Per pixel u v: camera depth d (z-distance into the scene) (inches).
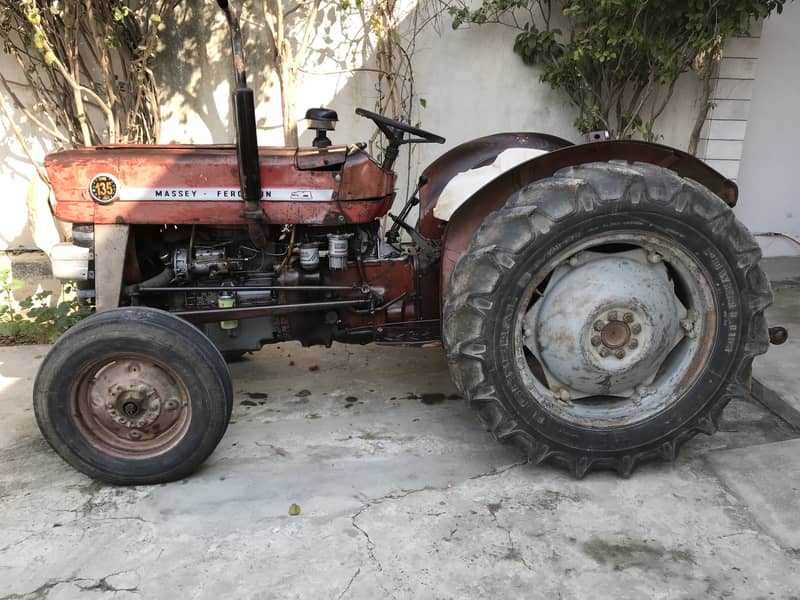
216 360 100.1
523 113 207.0
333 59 199.0
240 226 115.0
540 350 102.4
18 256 197.6
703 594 79.7
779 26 213.8
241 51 99.3
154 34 174.9
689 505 97.3
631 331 100.4
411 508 97.0
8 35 184.7
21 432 122.5
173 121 201.2
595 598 79.2
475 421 124.7
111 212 108.2
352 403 133.3
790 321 168.4
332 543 89.4
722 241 97.7
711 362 102.8
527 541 89.4
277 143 204.5
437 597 79.5
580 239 95.0
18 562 86.2
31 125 196.9
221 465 109.6
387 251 123.9
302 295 119.3
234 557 86.8
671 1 171.8
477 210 104.0
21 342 168.7
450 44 199.3
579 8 180.4
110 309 101.9
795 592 80.0
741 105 204.4
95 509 97.7
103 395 101.3
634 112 199.6
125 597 80.0
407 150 205.8
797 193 231.8
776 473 102.7
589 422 102.5
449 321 97.3
